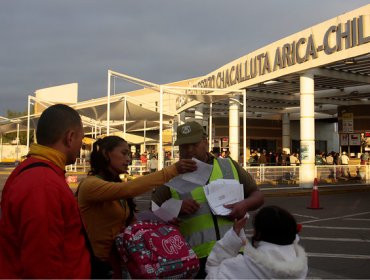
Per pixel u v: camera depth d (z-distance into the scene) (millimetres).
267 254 2312
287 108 33438
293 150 38719
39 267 1842
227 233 2691
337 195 18078
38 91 48344
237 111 23969
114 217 2854
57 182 2029
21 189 1938
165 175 2809
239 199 3004
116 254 2842
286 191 17875
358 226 10562
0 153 60562
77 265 2080
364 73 19859
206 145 3215
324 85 22172
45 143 2211
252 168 20906
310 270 6383
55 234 1918
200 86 27109
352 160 27969
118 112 28391
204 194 2955
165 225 2777
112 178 3084
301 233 9633
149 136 48469
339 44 15953
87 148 39094
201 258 2889
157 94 49375
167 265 2570
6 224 1963
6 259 1963
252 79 20953
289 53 18359
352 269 6543
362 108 28172
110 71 20547
